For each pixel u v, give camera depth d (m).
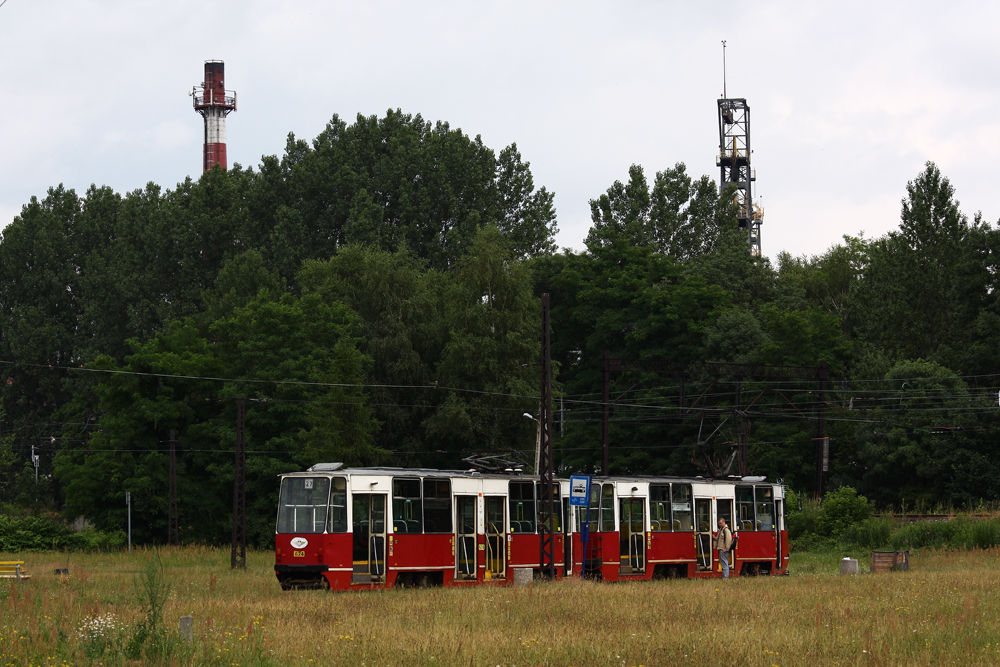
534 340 76.69
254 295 90.88
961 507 65.44
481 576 34.91
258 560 53.81
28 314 107.94
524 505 37.28
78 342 106.50
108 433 69.75
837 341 77.69
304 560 31.02
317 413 64.38
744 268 93.69
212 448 70.62
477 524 35.06
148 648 15.40
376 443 75.12
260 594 28.23
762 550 42.88
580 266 88.69
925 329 83.00
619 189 106.25
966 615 18.81
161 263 104.19
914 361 75.88
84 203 119.50
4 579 33.19
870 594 25.28
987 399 68.56
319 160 100.88
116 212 119.25
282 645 15.62
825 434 70.50
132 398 70.88
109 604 23.81
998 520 54.06
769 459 70.50
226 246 103.50
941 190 86.56
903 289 84.00
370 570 31.45
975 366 72.75
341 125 108.19
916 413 69.00
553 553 36.03
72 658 15.09
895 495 69.00
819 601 22.39
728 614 20.72
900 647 15.21
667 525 38.97
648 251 87.94
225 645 15.49
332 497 31.36
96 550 63.66
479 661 14.38
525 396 71.69
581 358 90.25
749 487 43.06
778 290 93.12
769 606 21.88
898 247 87.12
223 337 78.19
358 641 15.98
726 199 105.88
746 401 73.88
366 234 93.88
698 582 33.00
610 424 79.12
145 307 102.31
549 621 19.53
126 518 67.56
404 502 32.75
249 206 102.25
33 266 113.44
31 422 107.62
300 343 73.06
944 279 82.62
